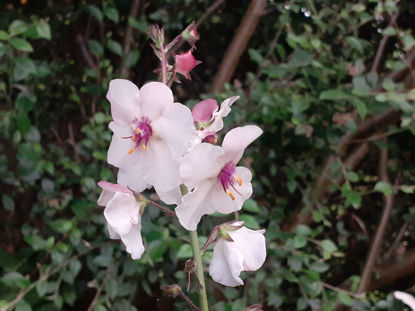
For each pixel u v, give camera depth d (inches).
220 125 4.8
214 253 4.9
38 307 9.6
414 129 9.4
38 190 10.6
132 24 10.0
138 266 9.2
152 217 9.1
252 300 9.2
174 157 4.5
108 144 10.0
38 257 10.1
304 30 10.9
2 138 9.6
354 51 10.1
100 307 8.9
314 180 10.3
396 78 10.1
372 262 10.6
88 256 9.5
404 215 10.9
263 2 10.1
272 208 10.6
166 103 4.5
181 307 9.4
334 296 9.6
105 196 5.0
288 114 9.7
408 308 11.0
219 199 4.7
